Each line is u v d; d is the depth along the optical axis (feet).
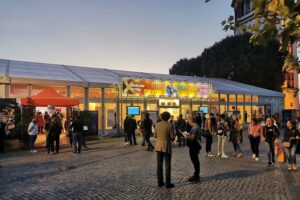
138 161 45.06
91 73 102.06
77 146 60.80
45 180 32.45
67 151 58.13
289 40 7.44
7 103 63.87
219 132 49.01
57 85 83.76
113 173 35.88
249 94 129.80
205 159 46.83
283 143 38.09
